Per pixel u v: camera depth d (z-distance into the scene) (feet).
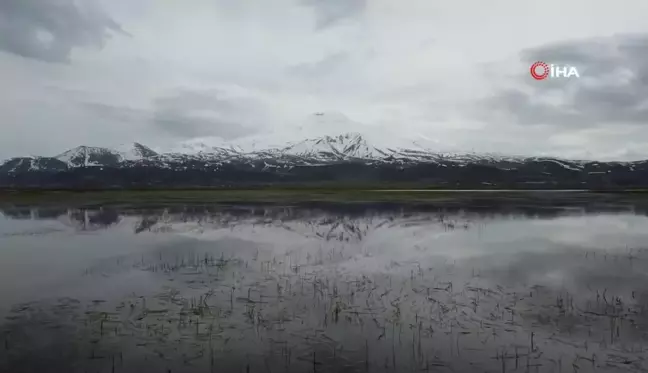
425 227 50.49
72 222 54.65
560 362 17.28
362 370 16.79
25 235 45.75
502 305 23.48
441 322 21.24
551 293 25.34
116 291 26.35
